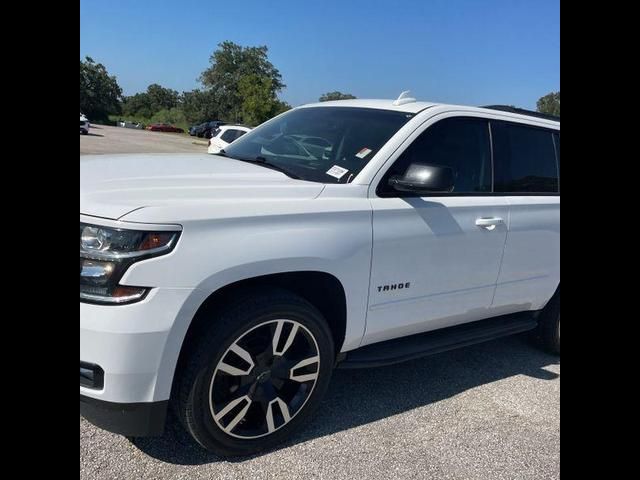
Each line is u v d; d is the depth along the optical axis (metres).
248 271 2.46
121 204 2.31
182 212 2.33
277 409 2.78
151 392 2.29
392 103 3.74
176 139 49.12
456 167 3.49
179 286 2.27
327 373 2.91
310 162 3.32
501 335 3.86
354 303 2.92
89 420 2.35
